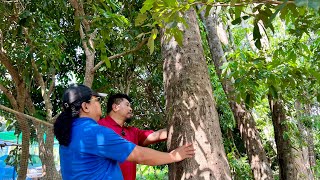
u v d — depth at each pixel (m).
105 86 5.66
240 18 1.70
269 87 2.78
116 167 1.79
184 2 1.47
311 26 2.43
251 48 5.32
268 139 6.99
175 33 1.67
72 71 6.05
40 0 3.74
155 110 6.39
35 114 4.25
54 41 3.88
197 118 1.95
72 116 1.78
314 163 6.73
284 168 4.31
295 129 4.35
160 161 1.80
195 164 1.87
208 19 4.50
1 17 3.35
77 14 3.14
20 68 4.34
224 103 5.96
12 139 3.96
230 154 6.14
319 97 3.51
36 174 3.03
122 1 4.75
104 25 3.07
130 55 5.29
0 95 5.16
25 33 3.77
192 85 2.02
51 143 2.91
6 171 3.09
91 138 1.70
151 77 6.23
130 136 2.51
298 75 2.72
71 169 1.69
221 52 4.38
